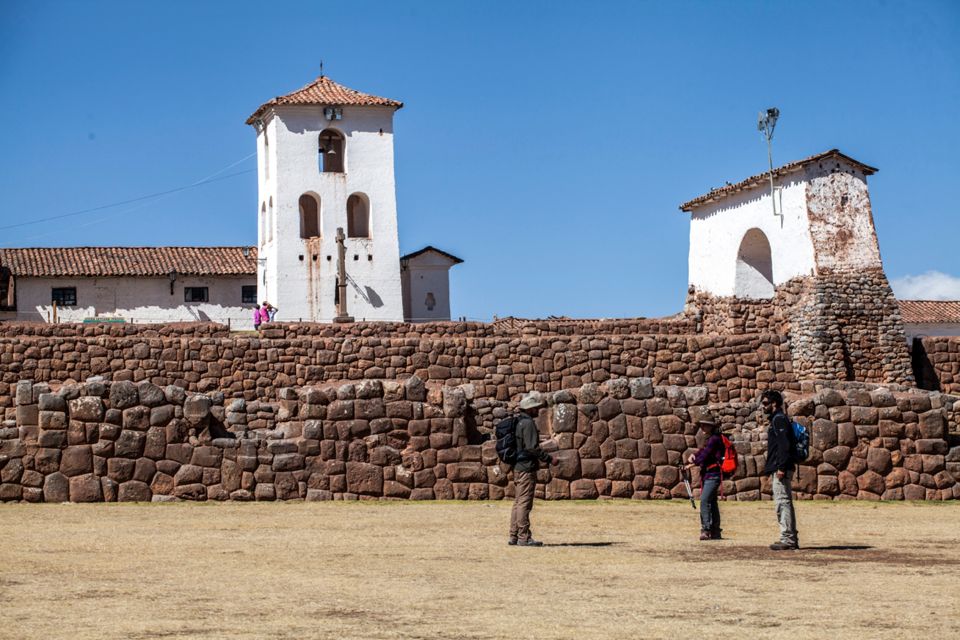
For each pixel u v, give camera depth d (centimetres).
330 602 1452
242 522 2212
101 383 2534
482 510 2453
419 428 2653
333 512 2389
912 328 7881
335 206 7612
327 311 7525
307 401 2619
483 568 1714
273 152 7638
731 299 5319
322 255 7550
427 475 2642
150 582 1575
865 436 2770
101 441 2512
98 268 8362
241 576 1628
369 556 1819
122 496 2506
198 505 2486
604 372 4384
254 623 1334
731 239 5384
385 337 4547
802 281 4950
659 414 2720
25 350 4275
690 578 1641
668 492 2700
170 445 2539
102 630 1291
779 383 4434
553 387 4356
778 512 1955
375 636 1274
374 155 7706
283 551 1862
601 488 2683
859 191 4953
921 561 1816
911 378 4856
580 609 1420
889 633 1307
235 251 8700
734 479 2719
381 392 2652
